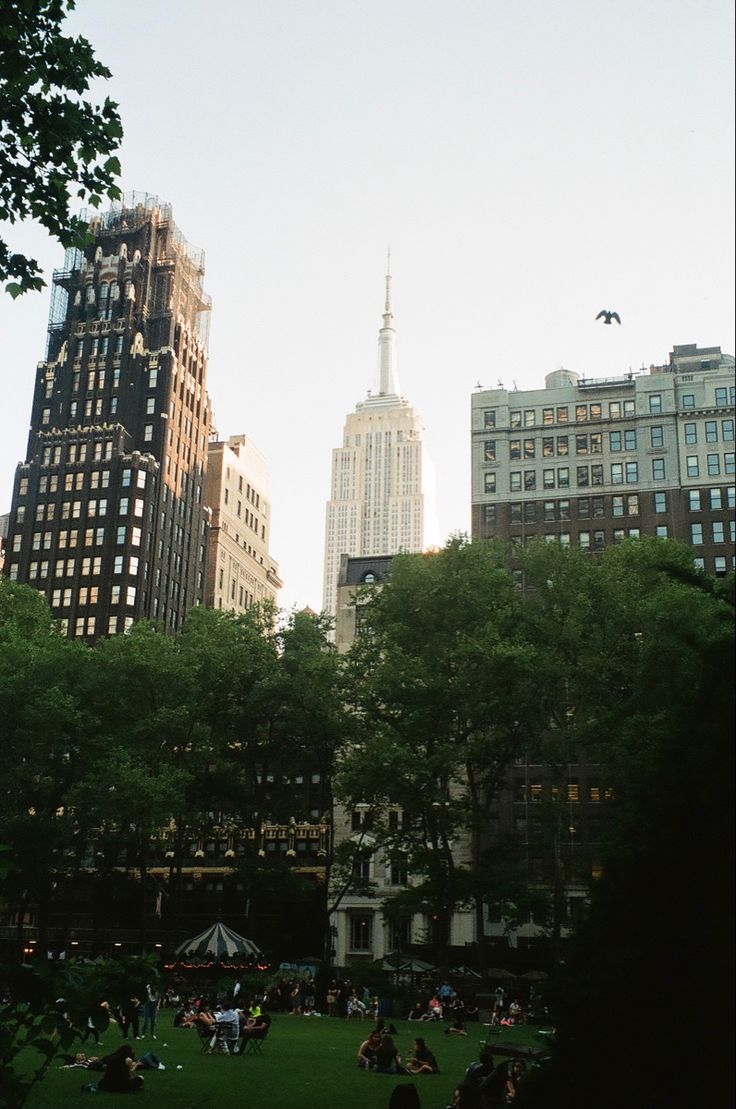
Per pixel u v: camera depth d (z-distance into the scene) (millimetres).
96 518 146625
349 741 81000
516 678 67438
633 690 60656
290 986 69500
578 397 127938
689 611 58844
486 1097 23125
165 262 168250
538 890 72750
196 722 78125
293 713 80188
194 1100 25844
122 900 103875
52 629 91625
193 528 161625
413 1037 48500
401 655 69500
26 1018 13758
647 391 125438
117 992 14039
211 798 80812
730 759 12188
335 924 101125
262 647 82125
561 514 123875
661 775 13102
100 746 71500
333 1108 25422
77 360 159875
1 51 22812
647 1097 12047
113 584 143000
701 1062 11648
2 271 23609
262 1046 42469
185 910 107125
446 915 68062
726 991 11539
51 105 23094
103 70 23484
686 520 119812
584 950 13352
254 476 193625
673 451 122562
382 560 120250
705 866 12125
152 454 152875
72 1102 24641
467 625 73438
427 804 66562
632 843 13344
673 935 12242
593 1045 12750
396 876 101312
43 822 67875
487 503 126812
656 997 12227
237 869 79750
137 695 75312
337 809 104875
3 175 23406
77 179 23812
